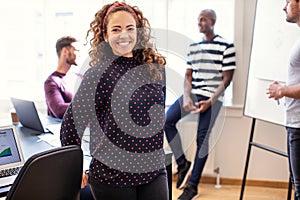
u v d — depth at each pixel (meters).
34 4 3.27
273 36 2.46
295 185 2.10
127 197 1.40
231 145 3.17
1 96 3.32
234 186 3.20
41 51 3.34
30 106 2.20
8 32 3.27
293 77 2.02
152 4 3.14
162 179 1.47
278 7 2.41
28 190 1.27
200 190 3.10
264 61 2.54
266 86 2.52
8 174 1.57
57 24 3.31
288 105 2.07
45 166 1.28
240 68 3.07
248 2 3.00
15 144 1.70
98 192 1.41
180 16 3.15
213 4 3.11
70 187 1.42
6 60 3.30
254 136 3.12
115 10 1.39
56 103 2.50
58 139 2.07
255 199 2.92
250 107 2.70
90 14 3.23
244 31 3.04
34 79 3.37
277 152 2.43
